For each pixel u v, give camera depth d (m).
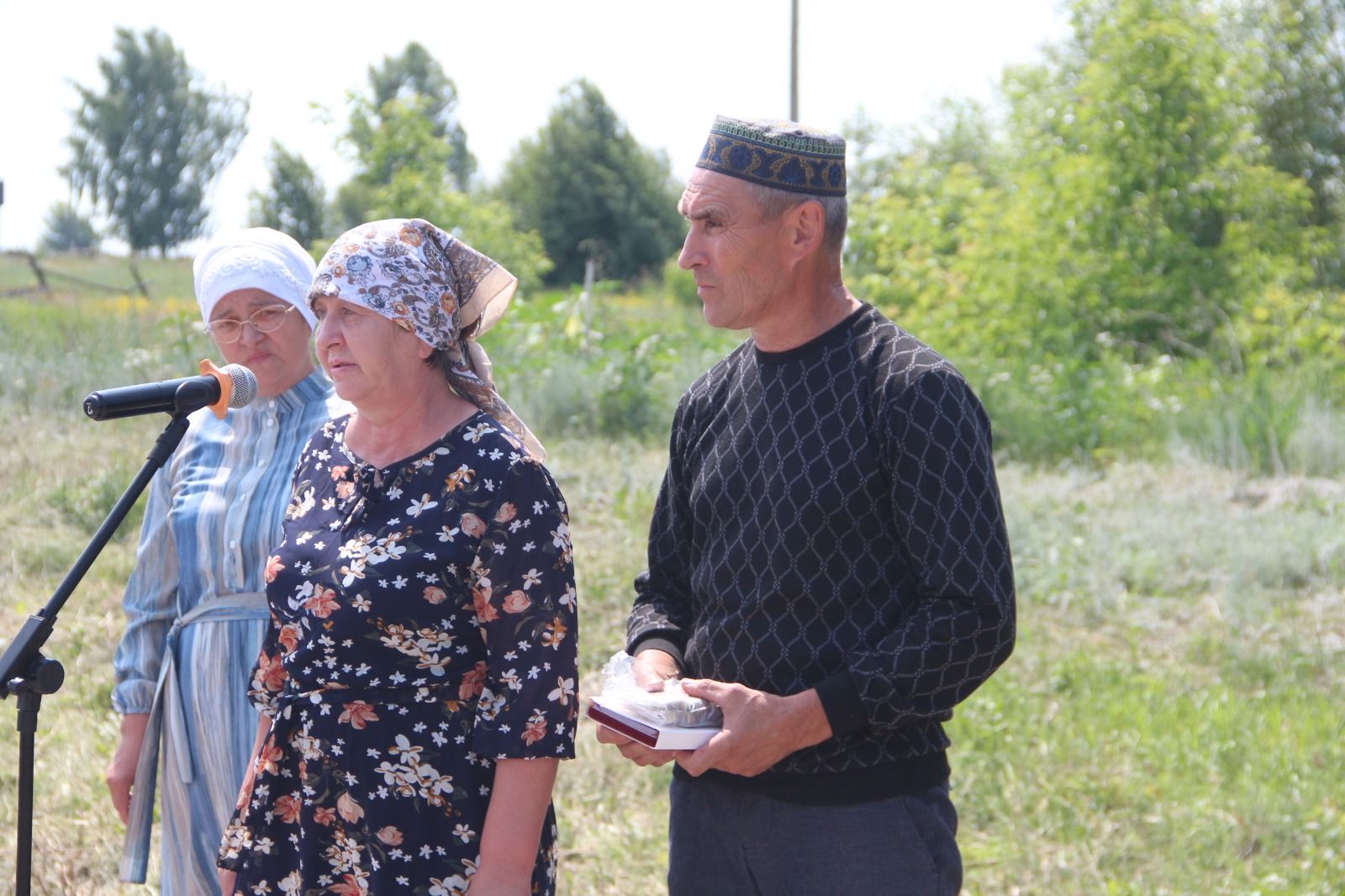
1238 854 4.34
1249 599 7.00
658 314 21.78
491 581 2.07
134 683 2.73
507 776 2.06
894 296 14.25
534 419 10.63
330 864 2.12
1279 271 14.02
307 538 2.18
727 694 2.16
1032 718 5.36
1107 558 7.65
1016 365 12.30
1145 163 13.97
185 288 26.92
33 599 5.98
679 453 2.53
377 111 17.73
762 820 2.28
